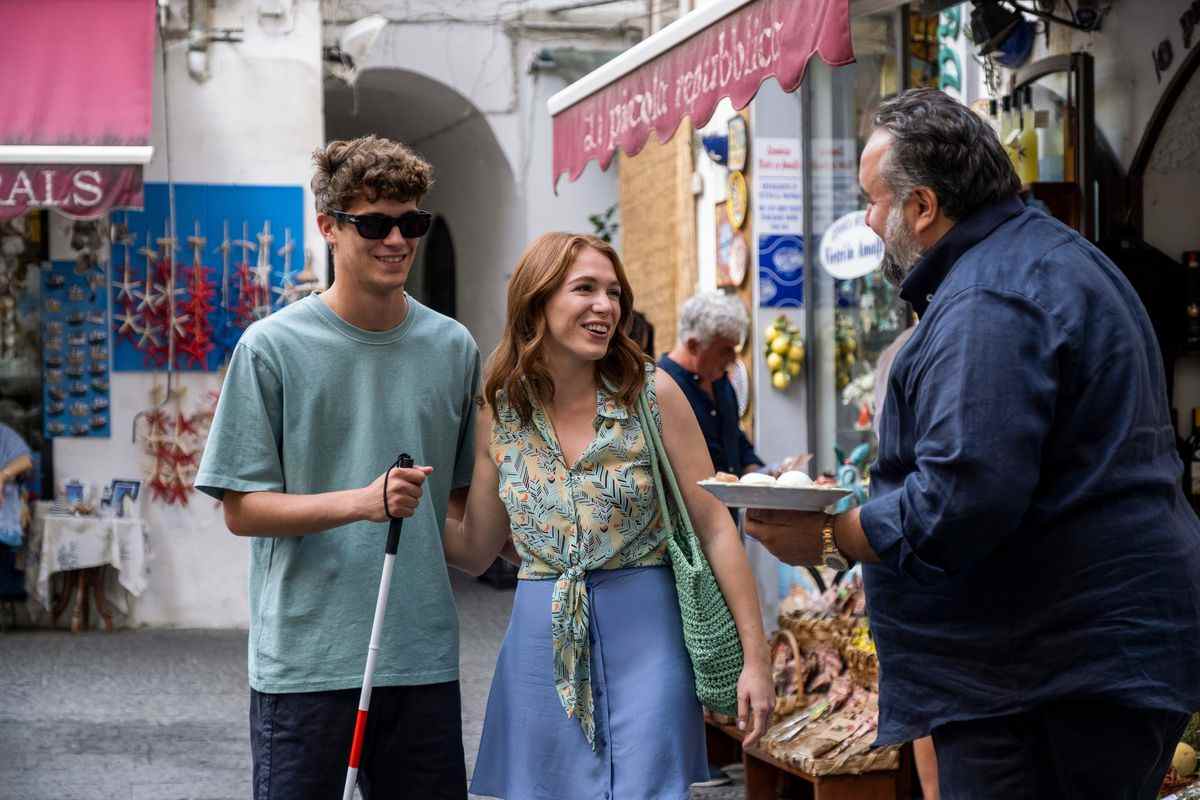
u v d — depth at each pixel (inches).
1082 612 113.2
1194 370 247.0
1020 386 110.7
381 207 138.8
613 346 142.6
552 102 281.3
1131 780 116.5
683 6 443.2
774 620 345.7
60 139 378.9
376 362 143.2
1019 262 114.9
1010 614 116.3
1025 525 114.7
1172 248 248.2
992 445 109.7
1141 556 112.8
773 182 363.6
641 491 140.3
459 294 586.9
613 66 250.5
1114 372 113.1
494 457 144.5
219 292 431.2
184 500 429.1
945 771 122.6
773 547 126.1
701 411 253.9
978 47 275.4
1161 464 116.0
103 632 423.2
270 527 136.6
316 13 434.0
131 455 428.1
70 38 392.2
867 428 334.0
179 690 341.1
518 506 141.6
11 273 431.2
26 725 304.0
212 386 430.6
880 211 123.0
